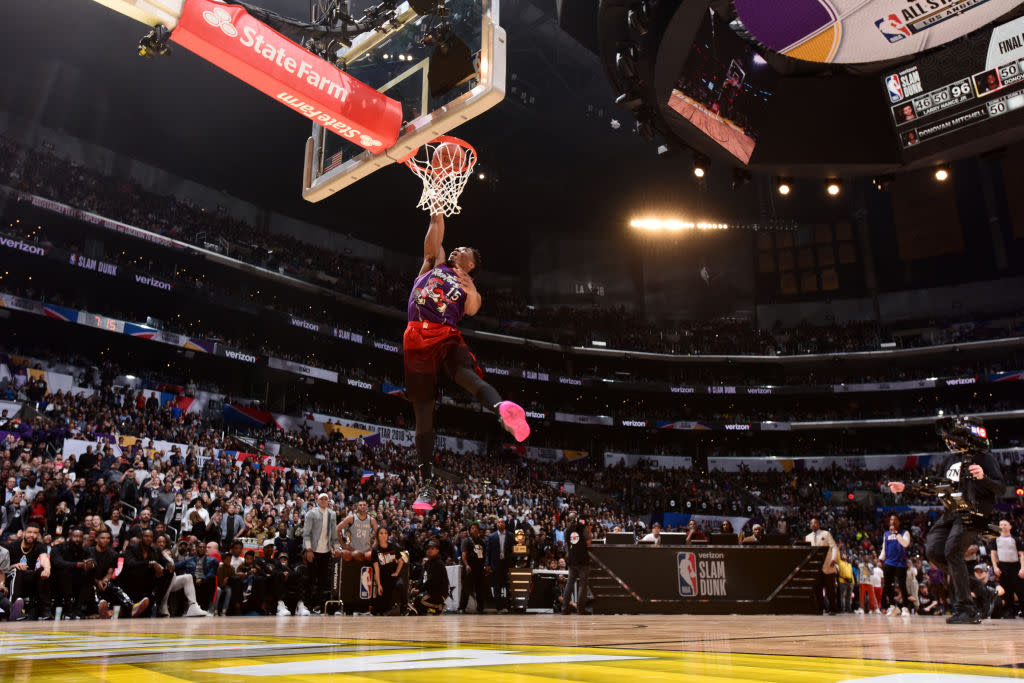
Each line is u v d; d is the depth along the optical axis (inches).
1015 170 1258.6
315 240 1378.0
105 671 60.6
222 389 1127.0
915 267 1509.6
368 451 1071.6
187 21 184.9
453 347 145.1
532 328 1459.2
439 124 224.5
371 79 250.1
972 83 450.0
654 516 1246.3
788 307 1558.8
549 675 57.7
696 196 1590.8
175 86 1130.7
